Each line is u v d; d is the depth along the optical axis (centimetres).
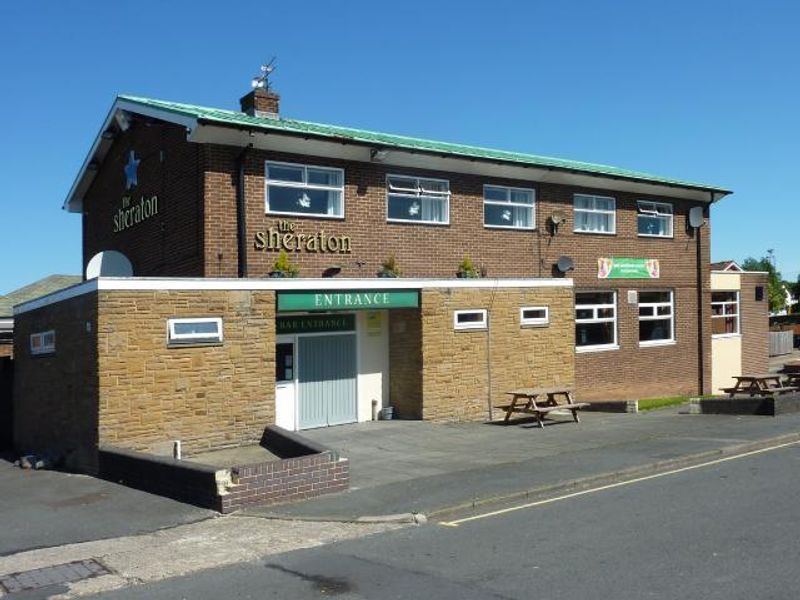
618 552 711
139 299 1265
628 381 2269
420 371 1652
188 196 1598
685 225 2466
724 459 1213
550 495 994
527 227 2058
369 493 1012
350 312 1692
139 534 858
